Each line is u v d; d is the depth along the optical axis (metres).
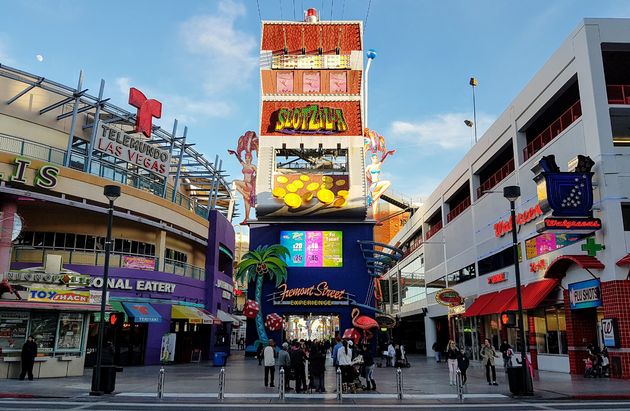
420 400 16.64
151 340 34.22
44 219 33.28
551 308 28.61
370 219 44.50
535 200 29.94
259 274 43.06
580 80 25.66
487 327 38.53
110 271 32.75
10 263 29.95
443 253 49.47
